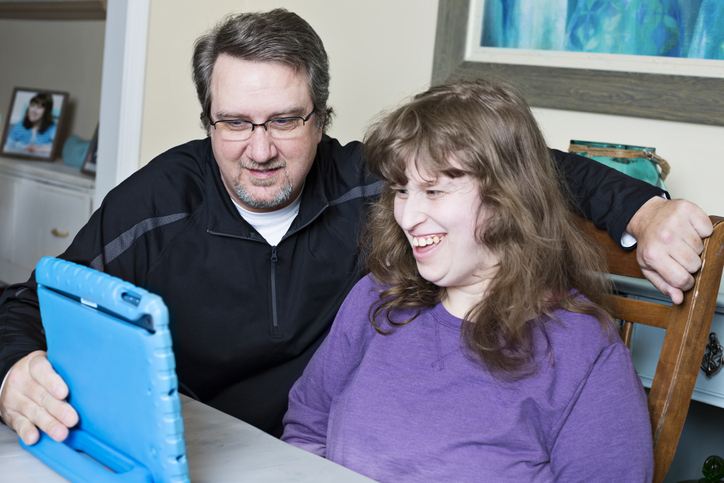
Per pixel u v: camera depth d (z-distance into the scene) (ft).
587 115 6.26
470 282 3.16
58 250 11.63
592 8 6.07
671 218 3.14
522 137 3.09
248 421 4.58
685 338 3.16
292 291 4.42
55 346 2.59
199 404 3.13
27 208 12.23
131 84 7.66
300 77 3.98
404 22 7.19
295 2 7.98
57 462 2.43
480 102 3.04
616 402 2.81
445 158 2.89
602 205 3.54
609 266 3.54
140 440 2.18
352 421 3.14
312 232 4.51
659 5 5.75
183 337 4.40
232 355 4.40
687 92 5.68
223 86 3.94
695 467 6.32
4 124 13.70
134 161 7.80
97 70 12.47
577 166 3.86
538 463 2.83
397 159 2.99
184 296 4.36
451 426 2.94
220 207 4.37
